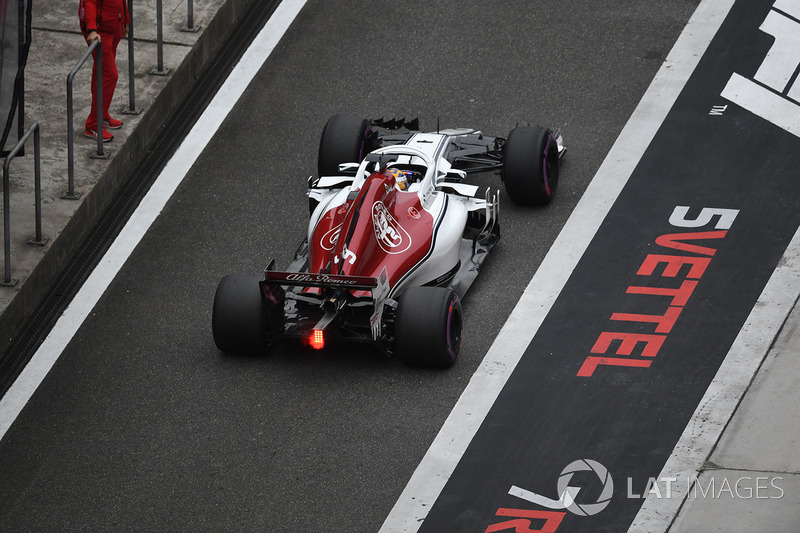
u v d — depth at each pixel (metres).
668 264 50.41
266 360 46.75
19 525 40.62
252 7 68.06
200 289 50.91
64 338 48.69
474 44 64.31
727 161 55.88
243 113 61.16
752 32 63.69
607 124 58.59
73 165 54.03
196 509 40.84
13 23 49.47
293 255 52.41
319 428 43.62
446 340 44.81
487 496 40.78
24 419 44.97
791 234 51.50
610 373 45.50
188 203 55.72
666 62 62.22
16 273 49.94
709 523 39.28
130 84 58.25
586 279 49.97
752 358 45.72
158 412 44.81
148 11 65.25
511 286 49.81
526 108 59.81
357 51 64.56
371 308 46.09
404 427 43.53
